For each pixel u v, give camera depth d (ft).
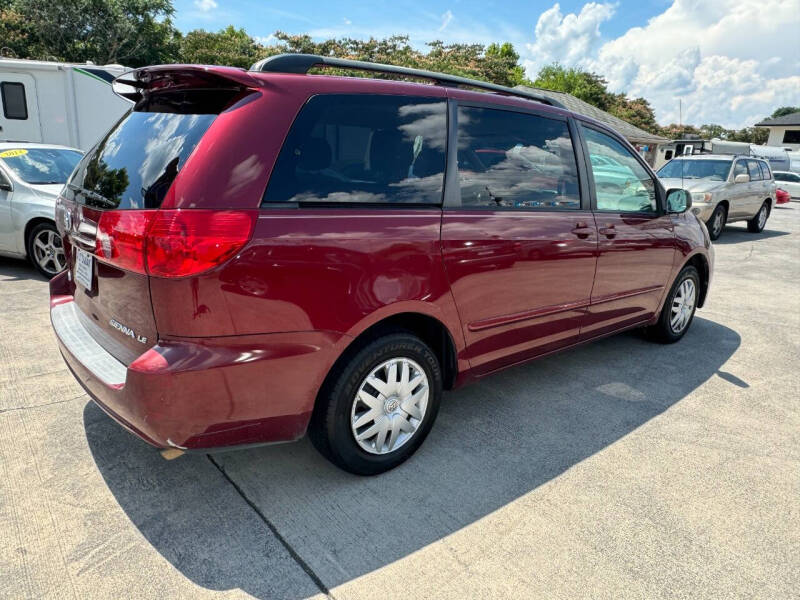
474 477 8.75
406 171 8.23
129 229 6.50
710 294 21.89
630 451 9.72
